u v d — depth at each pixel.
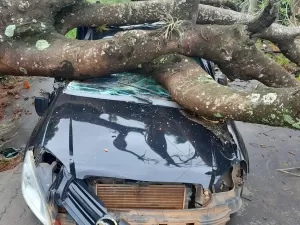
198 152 3.18
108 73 3.82
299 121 2.90
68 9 4.60
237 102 3.14
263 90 3.12
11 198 3.97
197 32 3.66
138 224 2.95
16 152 4.62
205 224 3.06
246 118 3.14
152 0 4.83
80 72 3.80
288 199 4.36
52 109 3.47
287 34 4.73
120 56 3.66
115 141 3.14
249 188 4.49
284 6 8.27
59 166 3.08
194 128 3.43
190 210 3.04
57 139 3.10
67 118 3.31
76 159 2.97
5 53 4.00
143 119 3.42
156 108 3.58
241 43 3.66
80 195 2.87
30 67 3.95
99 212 2.85
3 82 6.32
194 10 3.93
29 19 4.06
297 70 7.51
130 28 4.67
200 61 4.18
